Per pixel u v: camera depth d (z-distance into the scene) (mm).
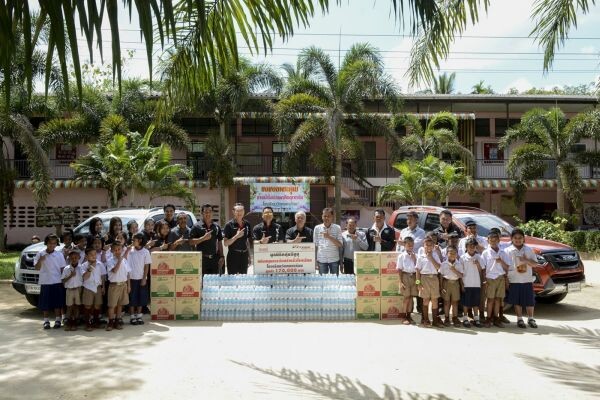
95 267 8055
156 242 9438
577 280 9609
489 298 8289
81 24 2201
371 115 22578
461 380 5555
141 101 23766
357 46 21922
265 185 23453
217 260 9609
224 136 23984
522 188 23844
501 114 29891
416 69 7379
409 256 8586
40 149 18844
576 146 29188
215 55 4844
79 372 5852
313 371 5867
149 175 20734
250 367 6023
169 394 5105
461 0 6727
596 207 30391
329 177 23391
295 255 8906
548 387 5332
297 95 21625
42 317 9133
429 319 8922
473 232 8680
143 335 7664
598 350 6836
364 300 8828
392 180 27500
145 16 2344
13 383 5465
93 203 25781
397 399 4953
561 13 7957
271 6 4141
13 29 2301
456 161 24891
